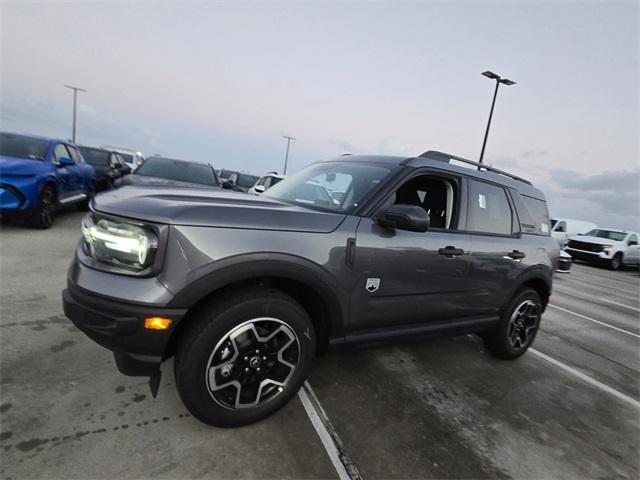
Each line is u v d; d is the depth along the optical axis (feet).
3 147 20.71
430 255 8.41
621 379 11.92
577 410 9.36
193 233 5.74
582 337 16.22
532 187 12.39
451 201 9.38
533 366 11.81
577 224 63.82
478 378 10.27
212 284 5.81
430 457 6.77
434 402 8.66
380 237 7.58
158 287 5.57
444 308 9.22
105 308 5.57
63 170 23.04
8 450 5.59
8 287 11.94
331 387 8.61
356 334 7.88
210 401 6.23
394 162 8.84
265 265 6.19
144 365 5.78
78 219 26.37
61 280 13.16
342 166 9.67
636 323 20.95
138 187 7.95
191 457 5.94
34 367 7.78
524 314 11.76
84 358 8.34
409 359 10.77
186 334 6.02
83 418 6.48
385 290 7.83
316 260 6.70
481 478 6.44
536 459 7.17
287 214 6.75
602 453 7.69
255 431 6.74
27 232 19.81
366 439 7.00
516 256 10.64
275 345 6.81
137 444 6.06
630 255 54.95
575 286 33.09
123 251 5.72
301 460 6.23
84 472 5.40
